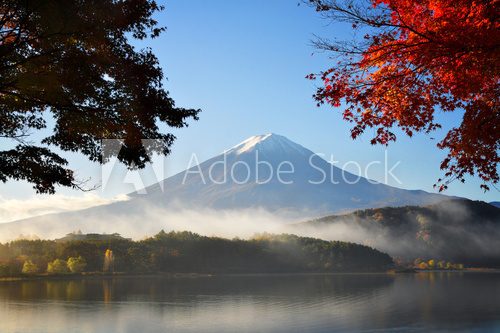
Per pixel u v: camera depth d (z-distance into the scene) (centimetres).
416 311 11544
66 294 14600
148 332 8812
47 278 19000
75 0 1124
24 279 18600
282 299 13900
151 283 18362
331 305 12738
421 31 1019
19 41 1163
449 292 15650
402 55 1041
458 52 983
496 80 1084
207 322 10075
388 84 1102
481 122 1099
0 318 10106
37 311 11144
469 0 983
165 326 9550
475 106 1103
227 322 10106
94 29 1162
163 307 12194
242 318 10644
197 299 13800
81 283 18012
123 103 1252
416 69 1068
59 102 1209
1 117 1293
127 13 1243
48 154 1278
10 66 1131
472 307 12131
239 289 16550
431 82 1104
